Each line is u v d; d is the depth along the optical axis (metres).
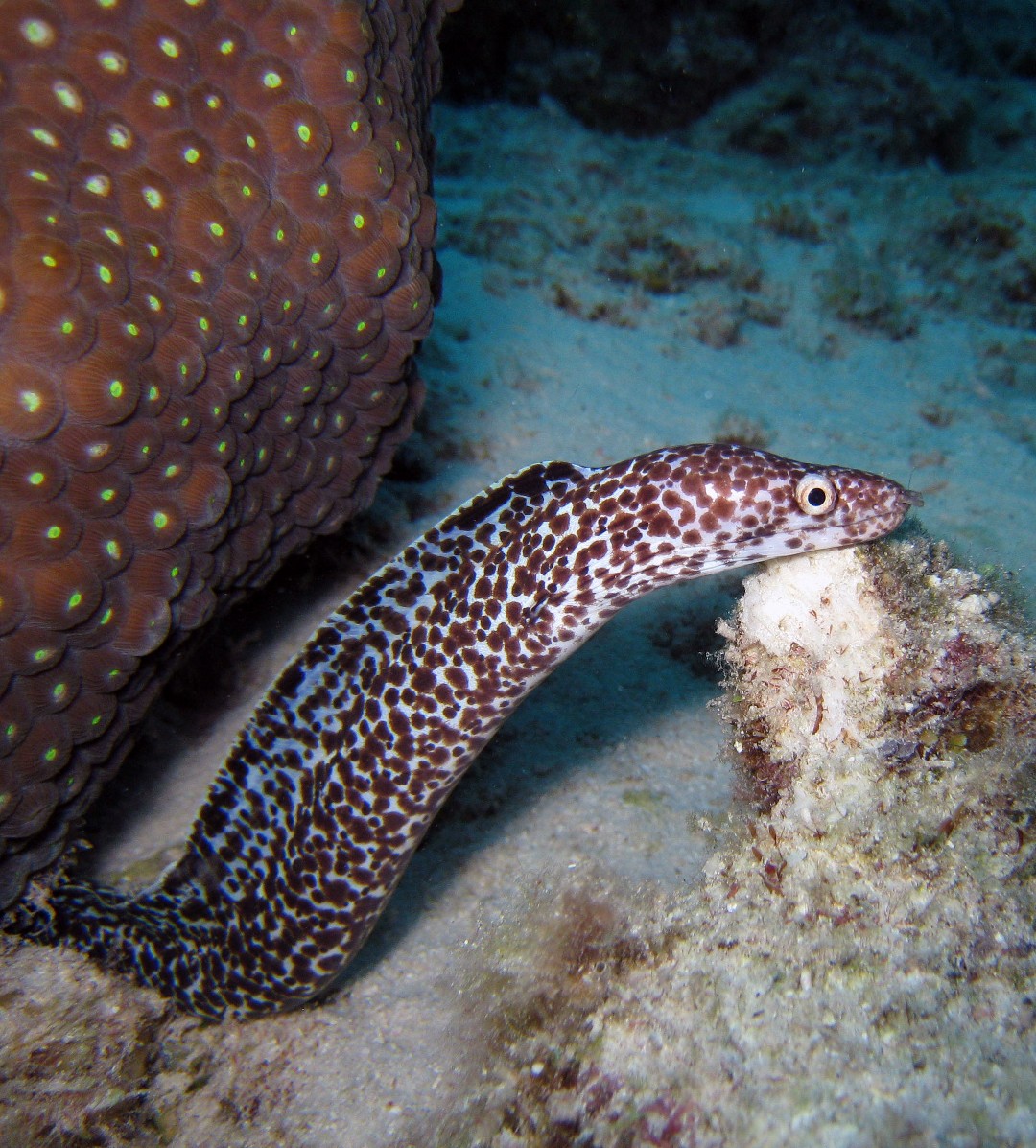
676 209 0.68
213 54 0.23
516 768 0.34
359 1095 0.24
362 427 0.30
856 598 0.22
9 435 0.20
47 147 0.21
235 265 0.24
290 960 0.26
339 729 0.26
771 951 0.20
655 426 0.51
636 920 0.23
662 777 0.33
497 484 0.25
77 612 0.22
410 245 0.27
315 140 0.24
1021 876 0.20
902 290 0.70
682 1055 0.19
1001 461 0.54
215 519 0.24
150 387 0.22
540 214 0.66
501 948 0.26
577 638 0.25
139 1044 0.25
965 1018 0.18
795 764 0.23
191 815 0.33
